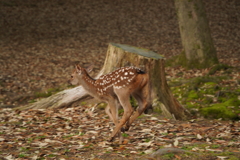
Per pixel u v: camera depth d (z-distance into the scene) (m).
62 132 6.86
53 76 14.59
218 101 9.61
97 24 24.16
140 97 6.28
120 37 21.92
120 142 5.91
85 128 7.16
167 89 8.68
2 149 5.73
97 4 27.69
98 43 20.69
